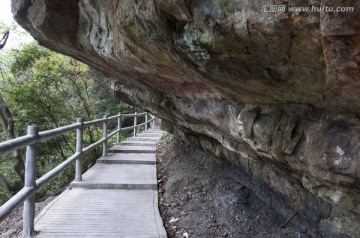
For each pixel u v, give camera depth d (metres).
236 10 1.28
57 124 10.60
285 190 2.87
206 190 4.36
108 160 5.92
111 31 2.36
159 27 1.67
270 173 2.98
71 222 3.25
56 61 10.28
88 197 4.04
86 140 10.72
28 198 2.82
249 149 2.64
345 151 1.56
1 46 8.58
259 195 3.71
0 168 11.13
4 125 9.76
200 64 1.74
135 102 4.94
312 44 1.22
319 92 1.52
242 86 1.89
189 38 1.58
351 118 1.58
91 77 13.39
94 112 14.45
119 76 4.16
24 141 2.50
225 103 2.53
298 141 1.88
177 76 2.49
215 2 1.35
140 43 2.01
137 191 4.38
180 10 1.50
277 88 1.71
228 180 4.38
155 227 3.24
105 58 2.92
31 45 10.23
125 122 15.23
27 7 3.17
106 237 2.97
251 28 1.26
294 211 3.02
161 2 1.52
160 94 3.85
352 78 1.23
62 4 2.84
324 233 2.55
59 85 10.91
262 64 1.52
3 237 3.71
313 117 1.78
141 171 5.34
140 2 1.68
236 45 1.42
